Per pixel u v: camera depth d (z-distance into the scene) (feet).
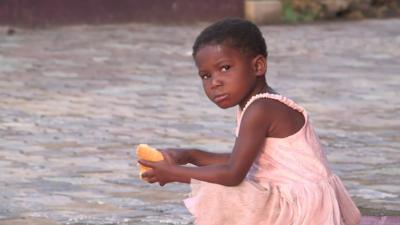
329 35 178.91
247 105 42.19
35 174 72.49
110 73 128.16
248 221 41.83
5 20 181.88
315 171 42.75
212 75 42.50
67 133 88.43
